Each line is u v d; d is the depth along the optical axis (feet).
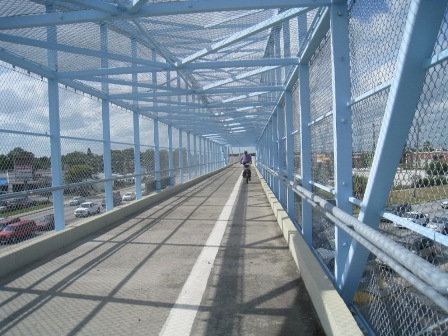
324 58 14.34
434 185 6.38
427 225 6.68
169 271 15.40
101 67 22.81
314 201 13.67
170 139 51.19
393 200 8.36
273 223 25.22
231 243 19.88
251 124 59.41
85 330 10.48
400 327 8.45
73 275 15.17
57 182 21.59
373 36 8.98
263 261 16.47
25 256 16.70
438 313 7.14
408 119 6.99
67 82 23.36
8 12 13.82
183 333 10.18
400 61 6.43
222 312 11.39
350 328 8.43
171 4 12.62
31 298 12.85
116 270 15.71
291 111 26.00
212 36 18.71
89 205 25.93
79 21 13.35
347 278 10.62
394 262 6.30
